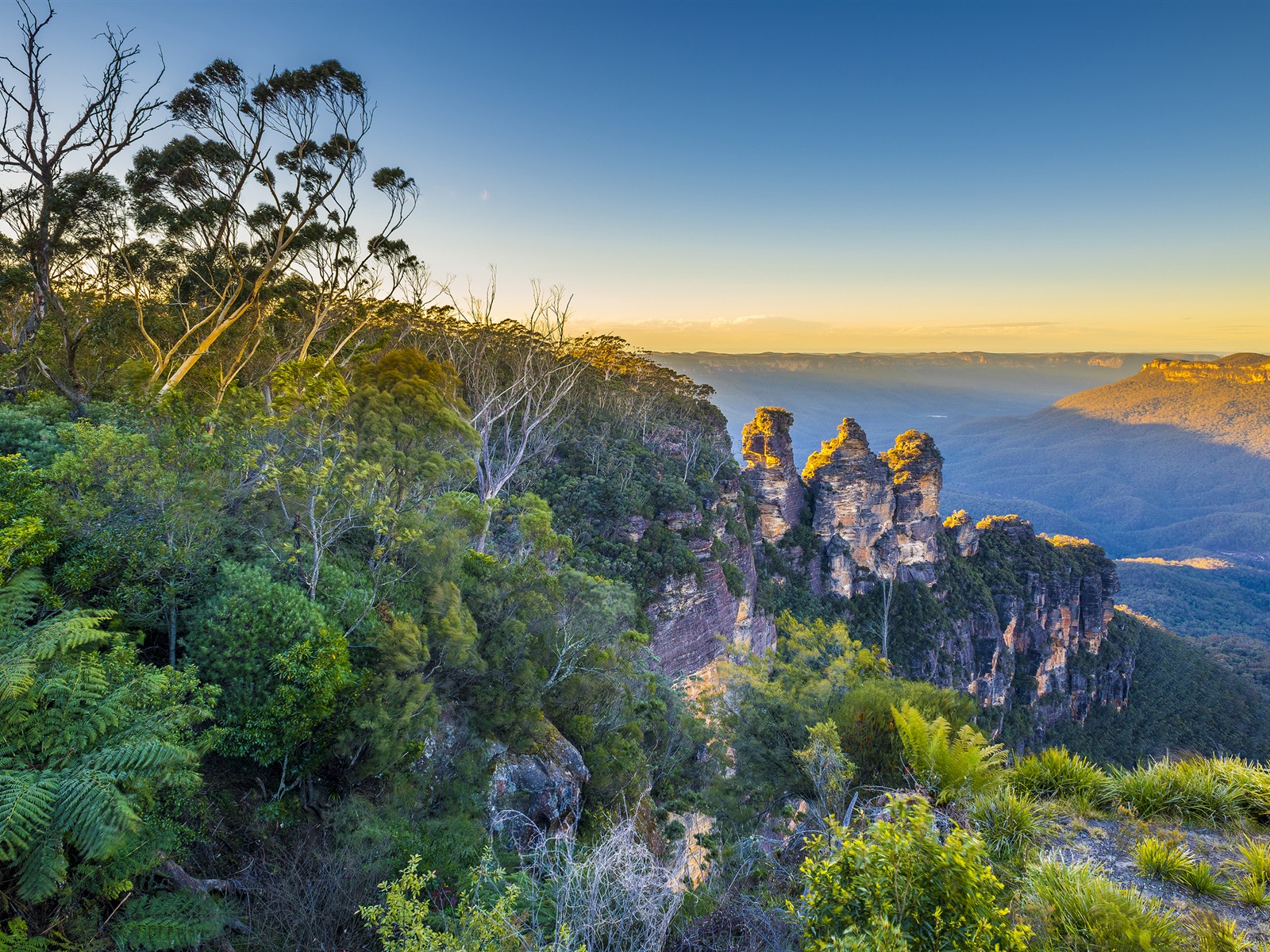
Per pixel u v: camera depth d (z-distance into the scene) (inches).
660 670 1368.1
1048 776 396.2
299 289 1272.1
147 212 994.7
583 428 2359.7
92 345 1080.2
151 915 250.4
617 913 276.5
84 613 314.2
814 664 998.4
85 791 215.2
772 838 535.2
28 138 754.8
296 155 1083.3
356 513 538.3
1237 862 305.4
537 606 721.0
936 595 3690.9
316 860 358.9
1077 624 4210.1
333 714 422.3
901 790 437.1
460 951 232.2
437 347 1781.5
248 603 388.8
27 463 397.4
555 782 609.3
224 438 544.1
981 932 190.7
